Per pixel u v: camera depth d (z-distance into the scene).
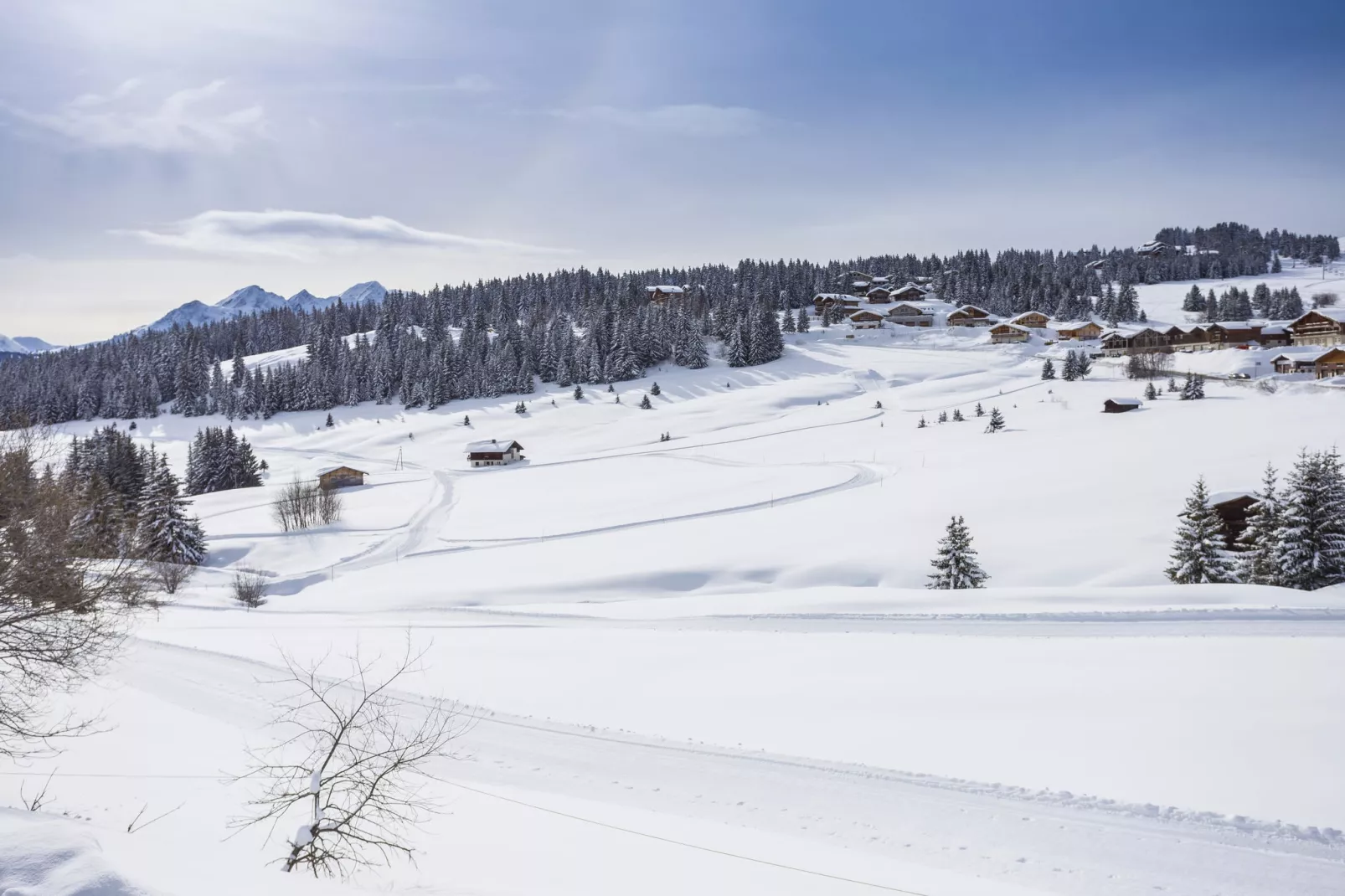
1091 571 37.50
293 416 151.12
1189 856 10.63
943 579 36.88
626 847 11.11
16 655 12.72
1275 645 20.19
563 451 112.25
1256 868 10.30
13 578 12.22
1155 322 183.62
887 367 144.25
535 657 24.72
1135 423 75.38
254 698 20.91
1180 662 19.02
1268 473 35.22
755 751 15.31
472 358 156.12
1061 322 179.50
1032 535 43.16
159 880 5.10
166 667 24.75
